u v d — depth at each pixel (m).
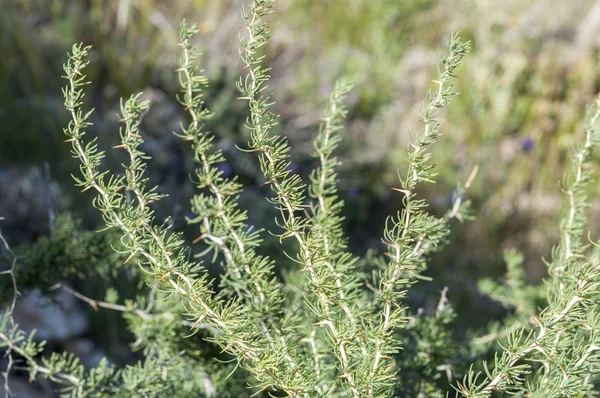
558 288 1.40
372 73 4.66
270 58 4.80
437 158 4.10
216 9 4.76
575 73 4.24
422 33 4.92
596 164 3.73
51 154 3.54
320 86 4.56
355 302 1.32
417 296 2.92
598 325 1.12
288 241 2.89
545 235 3.79
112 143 3.56
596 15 4.83
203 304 1.14
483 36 4.62
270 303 1.33
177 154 3.62
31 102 3.75
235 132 3.86
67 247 1.80
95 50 4.26
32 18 4.57
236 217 1.33
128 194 1.66
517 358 1.16
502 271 3.47
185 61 1.30
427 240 1.42
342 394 1.38
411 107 4.46
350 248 3.50
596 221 3.62
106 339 2.62
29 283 1.81
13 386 2.23
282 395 1.65
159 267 1.16
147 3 4.55
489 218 3.81
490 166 4.10
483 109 4.20
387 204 3.87
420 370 1.58
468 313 2.96
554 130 4.15
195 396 1.58
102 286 2.64
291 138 4.15
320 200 1.46
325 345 1.43
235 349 1.18
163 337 1.59
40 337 2.49
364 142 4.25
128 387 1.50
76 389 1.50
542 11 5.15
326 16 5.13
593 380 1.55
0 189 3.07
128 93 4.07
